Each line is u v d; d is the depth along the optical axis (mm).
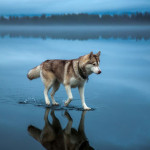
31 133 4520
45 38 35531
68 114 5648
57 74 6113
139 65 12320
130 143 4090
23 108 6035
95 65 5590
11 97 6906
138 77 9633
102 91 7656
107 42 25688
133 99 6789
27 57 14945
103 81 9031
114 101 6617
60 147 3963
